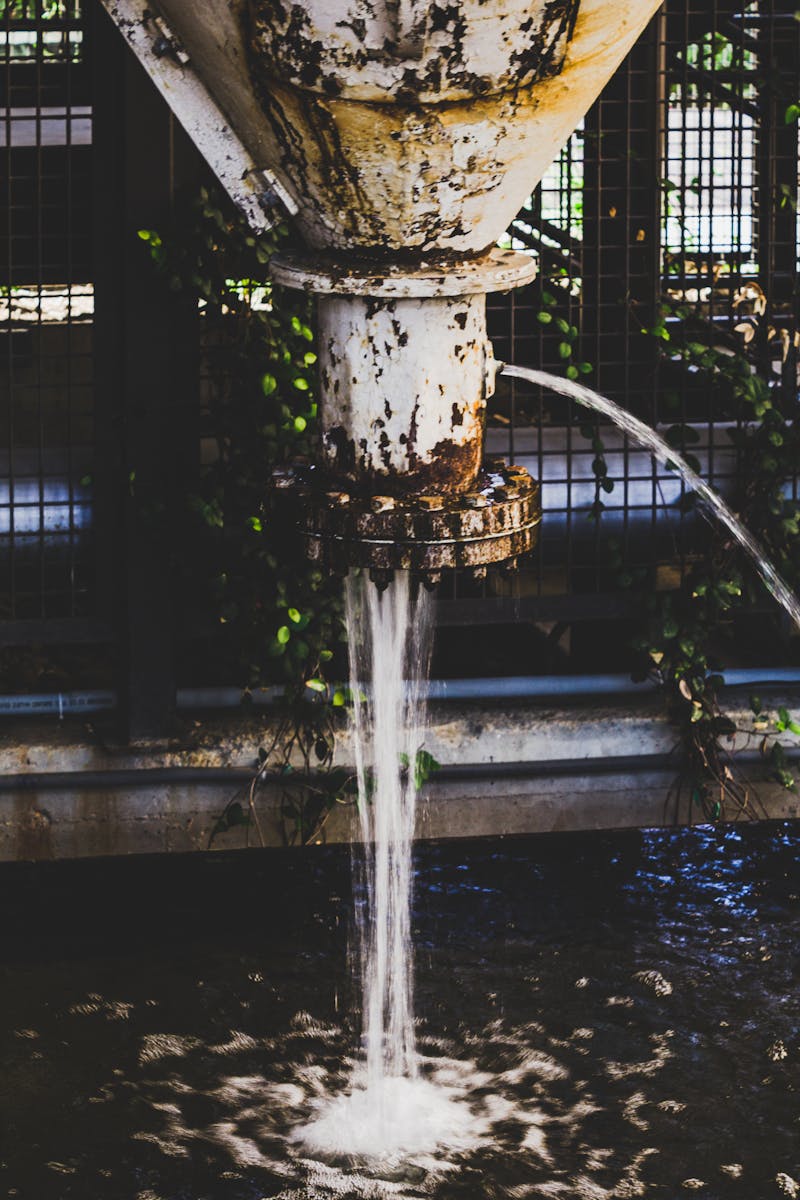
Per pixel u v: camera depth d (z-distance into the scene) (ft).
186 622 20.52
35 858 20.47
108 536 20.21
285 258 12.53
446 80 10.99
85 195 23.85
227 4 11.14
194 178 19.25
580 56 11.34
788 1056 16.46
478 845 20.89
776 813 21.54
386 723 16.84
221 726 20.76
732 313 21.34
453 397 12.23
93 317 19.74
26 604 22.40
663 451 15.33
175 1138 15.12
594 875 20.16
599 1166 14.79
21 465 21.20
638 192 20.84
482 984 17.83
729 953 18.44
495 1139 15.23
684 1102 15.76
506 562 12.41
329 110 11.25
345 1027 17.06
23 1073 16.06
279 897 19.61
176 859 20.44
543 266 20.54
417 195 11.67
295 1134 15.26
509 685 21.31
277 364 19.61
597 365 20.43
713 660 20.77
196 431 19.88
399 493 12.23
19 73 24.13
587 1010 17.34
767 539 20.93
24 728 20.57
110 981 17.78
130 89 18.67
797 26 20.79
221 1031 16.93
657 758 21.12
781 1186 14.47
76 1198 14.21
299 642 19.94
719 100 21.06
